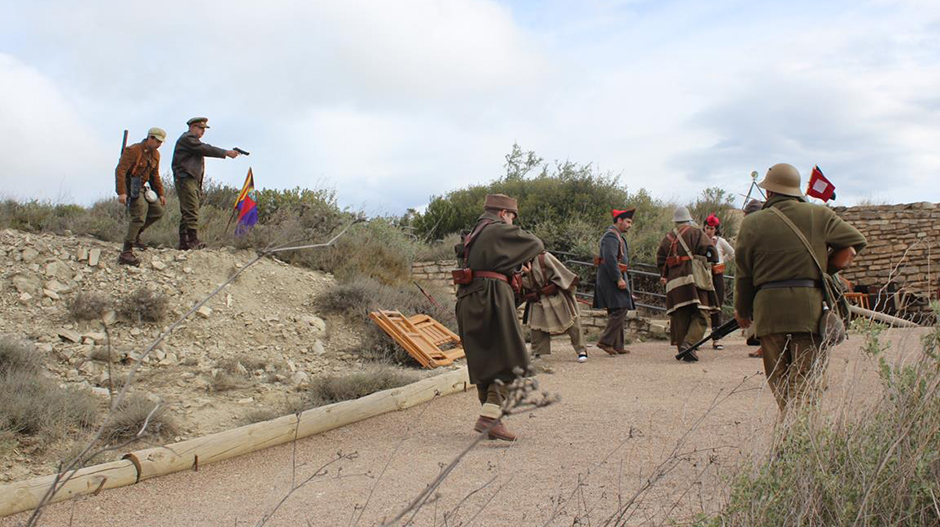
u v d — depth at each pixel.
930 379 3.89
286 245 2.43
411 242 17.30
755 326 5.26
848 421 3.96
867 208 20.20
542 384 8.64
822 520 3.46
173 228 12.48
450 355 10.02
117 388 7.65
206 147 11.45
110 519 4.63
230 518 4.54
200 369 8.54
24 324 8.95
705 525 3.56
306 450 6.14
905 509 3.48
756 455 3.91
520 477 5.07
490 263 6.24
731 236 19.38
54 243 10.67
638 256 16.22
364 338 10.27
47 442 6.06
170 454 5.55
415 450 5.98
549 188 19.70
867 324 4.78
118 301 9.70
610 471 5.09
